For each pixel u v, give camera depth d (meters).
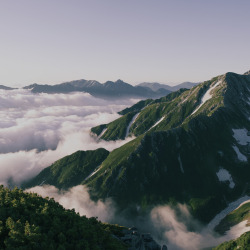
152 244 110.25
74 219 101.38
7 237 83.06
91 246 85.62
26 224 88.12
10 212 99.31
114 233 111.56
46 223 94.31
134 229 121.00
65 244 82.94
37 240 80.62
